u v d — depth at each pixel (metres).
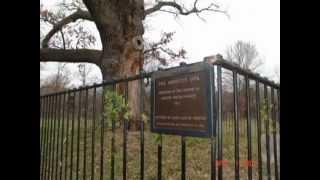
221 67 2.28
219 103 2.24
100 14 11.39
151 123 2.76
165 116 2.58
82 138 7.47
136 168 6.23
